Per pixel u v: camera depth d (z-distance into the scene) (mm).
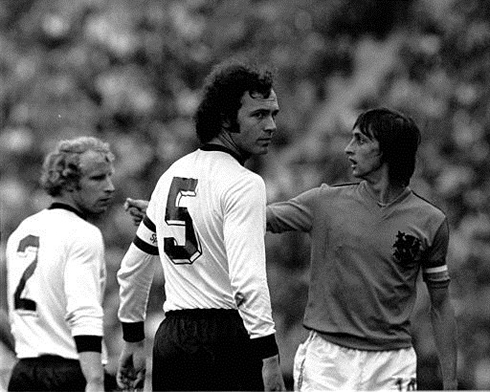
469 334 42812
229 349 17766
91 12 55312
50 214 20203
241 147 18156
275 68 18156
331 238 19969
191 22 54125
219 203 17625
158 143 51844
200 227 17781
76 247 19703
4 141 53125
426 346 38625
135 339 19594
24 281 19875
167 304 18203
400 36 50250
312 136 48469
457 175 45656
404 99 47188
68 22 55594
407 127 20109
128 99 52594
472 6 47875
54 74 54531
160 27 53719
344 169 46531
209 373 17750
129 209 19781
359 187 20312
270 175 48156
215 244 17734
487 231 44688
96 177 20422
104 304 45438
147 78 53406
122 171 50469
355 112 47625
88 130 52938
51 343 19766
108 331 44688
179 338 17844
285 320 43688
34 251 19906
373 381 19719
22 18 57031
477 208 45344
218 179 17734
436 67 47844
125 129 52812
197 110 18234
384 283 19781
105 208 20625
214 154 18062
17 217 51188
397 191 20203
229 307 17859
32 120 53562
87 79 53688
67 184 20359
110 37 53531
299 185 46844
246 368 17828
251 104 17891
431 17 48594
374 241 19797
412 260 19906
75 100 53531
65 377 19719
